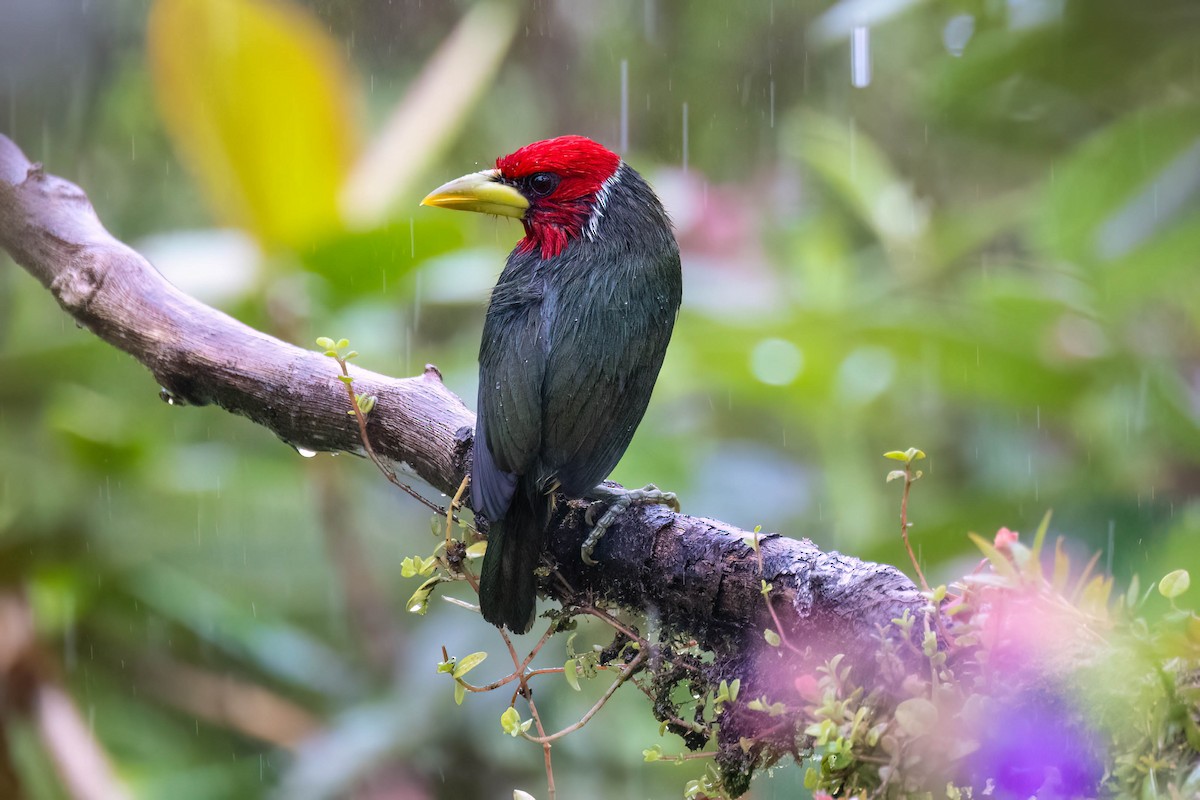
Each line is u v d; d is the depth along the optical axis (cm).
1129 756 443
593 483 614
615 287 696
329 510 1093
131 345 727
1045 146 1148
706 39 1402
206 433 1209
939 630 484
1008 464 1127
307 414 683
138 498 1145
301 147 979
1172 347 1081
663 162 1399
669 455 1010
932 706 453
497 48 1056
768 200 1366
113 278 734
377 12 1386
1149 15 966
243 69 962
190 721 1073
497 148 1372
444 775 1012
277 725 1055
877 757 466
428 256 983
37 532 1020
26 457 1070
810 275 1084
